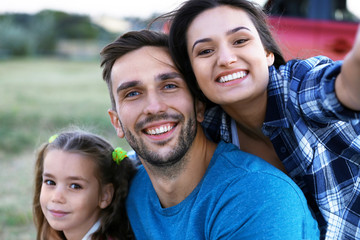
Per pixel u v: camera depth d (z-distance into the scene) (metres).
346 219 1.57
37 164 1.99
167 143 1.53
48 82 10.40
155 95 1.53
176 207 1.57
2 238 2.74
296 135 1.57
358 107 1.24
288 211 1.35
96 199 1.89
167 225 1.59
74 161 1.83
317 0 4.04
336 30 4.01
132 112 1.55
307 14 4.07
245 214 1.37
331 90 1.27
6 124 5.50
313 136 1.56
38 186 2.00
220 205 1.43
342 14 4.07
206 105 1.74
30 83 10.13
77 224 1.86
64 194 1.82
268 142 1.79
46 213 1.86
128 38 1.60
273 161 1.81
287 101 1.57
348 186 1.58
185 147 1.54
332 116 1.35
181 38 1.58
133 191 1.83
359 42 1.12
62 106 6.72
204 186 1.52
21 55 20.61
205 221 1.46
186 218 1.53
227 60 1.47
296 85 1.54
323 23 4.01
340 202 1.58
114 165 1.92
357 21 4.05
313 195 1.62
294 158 1.64
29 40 20.95
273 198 1.36
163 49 1.58
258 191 1.39
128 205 1.82
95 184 1.87
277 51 1.78
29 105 6.78
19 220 2.96
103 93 8.55
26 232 2.83
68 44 25.33
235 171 1.47
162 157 1.53
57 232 1.99
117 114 1.68
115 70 1.59
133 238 1.85
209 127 1.77
